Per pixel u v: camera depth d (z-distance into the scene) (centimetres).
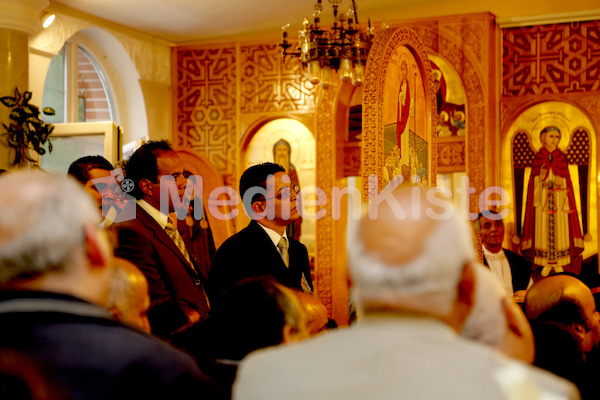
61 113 889
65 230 156
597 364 252
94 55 927
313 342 150
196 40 977
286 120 941
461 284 154
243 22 915
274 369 146
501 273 680
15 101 721
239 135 949
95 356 158
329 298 903
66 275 160
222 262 397
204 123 963
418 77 567
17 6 716
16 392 136
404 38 522
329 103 916
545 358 242
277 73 940
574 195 861
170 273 359
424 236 146
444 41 882
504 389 136
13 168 719
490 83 871
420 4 865
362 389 138
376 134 466
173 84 977
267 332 203
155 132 961
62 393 149
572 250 858
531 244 868
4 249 153
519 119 881
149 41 954
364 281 147
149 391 162
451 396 135
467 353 141
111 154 802
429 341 142
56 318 157
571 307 262
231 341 206
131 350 162
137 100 951
